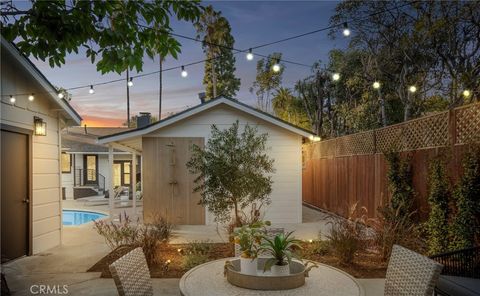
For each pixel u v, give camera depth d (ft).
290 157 31.50
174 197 30.99
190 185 31.04
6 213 18.65
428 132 20.94
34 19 10.85
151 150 31.09
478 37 36.01
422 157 21.47
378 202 27.22
